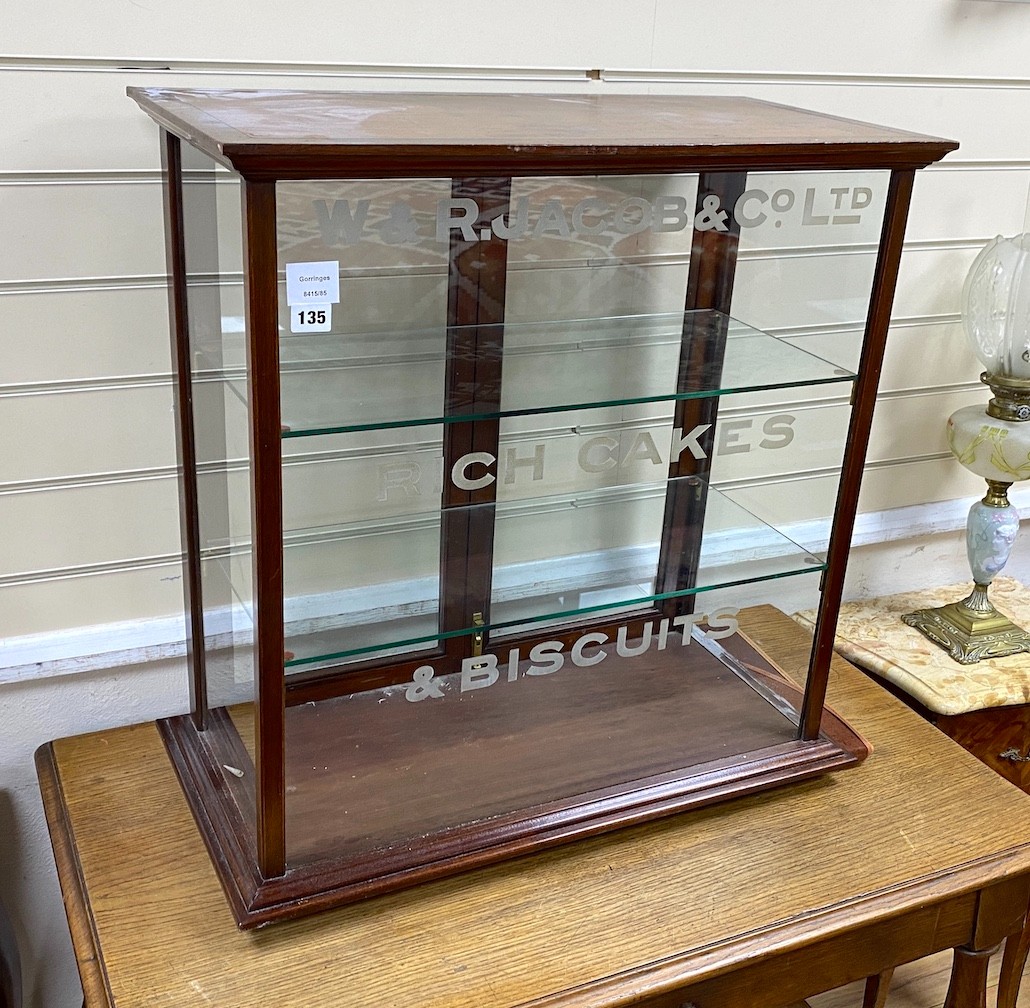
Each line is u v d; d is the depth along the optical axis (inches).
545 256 41.3
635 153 36.6
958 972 48.9
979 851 46.5
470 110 43.0
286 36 46.7
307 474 40.3
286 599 41.3
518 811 44.4
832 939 43.0
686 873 44.4
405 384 39.3
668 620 50.1
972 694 61.1
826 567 47.1
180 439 45.5
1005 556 65.6
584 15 51.2
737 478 48.3
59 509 49.7
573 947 40.6
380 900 42.3
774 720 50.8
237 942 40.2
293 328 35.6
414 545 43.5
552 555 47.3
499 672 47.4
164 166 42.5
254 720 39.2
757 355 46.2
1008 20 59.9
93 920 40.9
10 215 44.8
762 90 56.2
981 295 59.7
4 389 47.0
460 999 38.3
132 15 44.1
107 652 52.1
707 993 42.0
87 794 47.2
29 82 43.5
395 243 37.0
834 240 42.8
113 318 47.7
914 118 60.1
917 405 67.8
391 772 44.6
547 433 45.5
